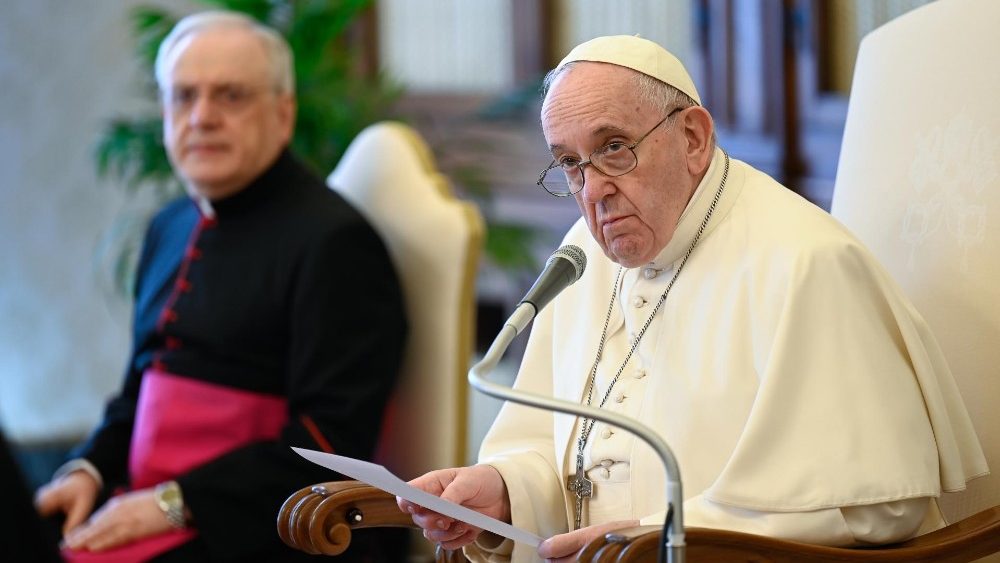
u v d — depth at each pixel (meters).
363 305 13.64
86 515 14.23
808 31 19.80
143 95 27.33
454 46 25.95
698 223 9.11
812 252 8.56
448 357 13.89
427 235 14.23
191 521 12.91
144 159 21.25
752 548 7.67
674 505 6.93
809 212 8.95
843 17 19.53
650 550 7.28
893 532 8.25
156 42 21.16
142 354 14.84
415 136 15.27
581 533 7.82
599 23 23.70
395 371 13.71
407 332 14.14
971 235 9.67
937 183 9.98
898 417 8.27
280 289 13.80
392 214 14.70
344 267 13.67
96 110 29.47
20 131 30.03
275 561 12.98
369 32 26.95
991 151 9.66
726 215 9.12
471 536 8.96
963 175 9.80
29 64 29.84
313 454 8.02
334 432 13.08
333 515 8.67
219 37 14.57
